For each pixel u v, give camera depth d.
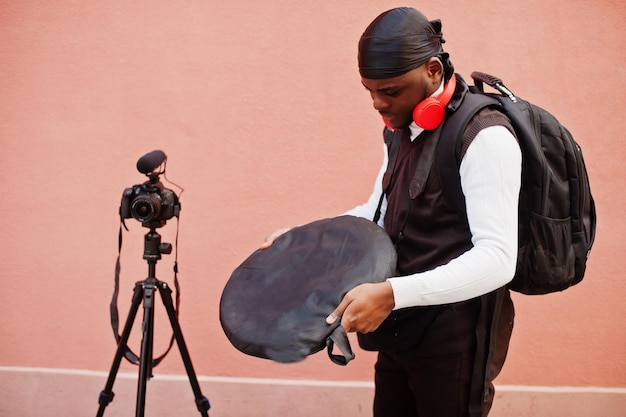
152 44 2.79
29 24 2.81
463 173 1.58
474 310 1.70
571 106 2.73
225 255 2.85
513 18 2.71
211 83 2.79
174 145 2.82
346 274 1.62
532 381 2.83
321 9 2.75
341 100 2.77
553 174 1.64
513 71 2.72
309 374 2.87
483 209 1.54
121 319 2.89
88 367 2.92
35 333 2.91
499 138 1.55
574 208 1.68
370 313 1.53
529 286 1.69
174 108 2.81
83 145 2.84
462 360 1.72
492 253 1.51
